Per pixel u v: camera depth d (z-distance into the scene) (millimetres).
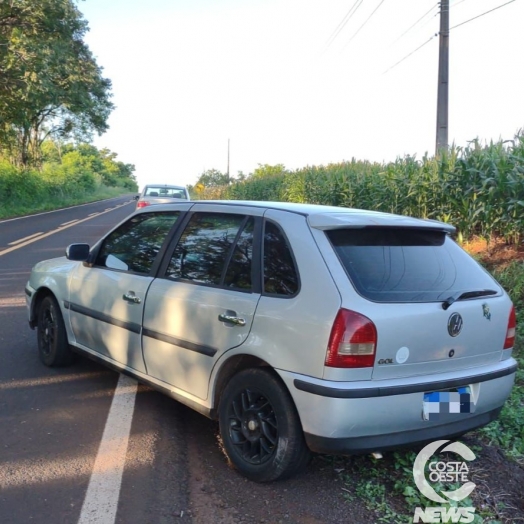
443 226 3941
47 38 30781
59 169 56344
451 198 10102
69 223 25297
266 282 3621
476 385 3602
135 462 3797
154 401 4852
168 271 4375
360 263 3438
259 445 3570
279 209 3854
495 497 3486
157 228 4703
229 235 4039
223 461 3867
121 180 125812
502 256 8836
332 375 3158
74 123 47219
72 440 4082
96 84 41812
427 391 3357
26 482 3500
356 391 3129
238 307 3670
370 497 3422
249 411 3600
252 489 3508
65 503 3291
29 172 39906
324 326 3201
